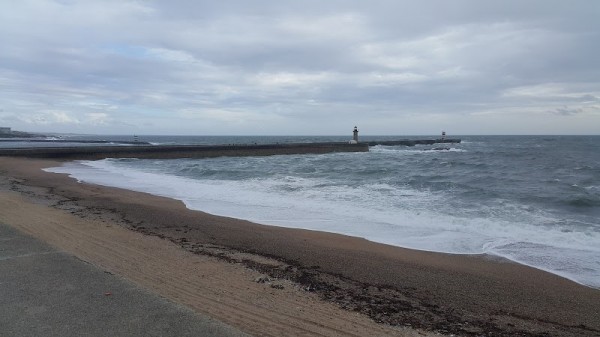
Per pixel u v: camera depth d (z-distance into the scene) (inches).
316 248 308.3
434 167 999.0
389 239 339.0
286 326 154.9
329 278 237.0
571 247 312.3
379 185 644.7
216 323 125.7
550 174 866.8
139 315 127.6
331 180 717.9
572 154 1673.2
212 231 356.8
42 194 545.0
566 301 214.1
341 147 1893.5
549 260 283.1
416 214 429.7
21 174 828.6
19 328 117.5
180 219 407.5
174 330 118.6
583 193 569.6
